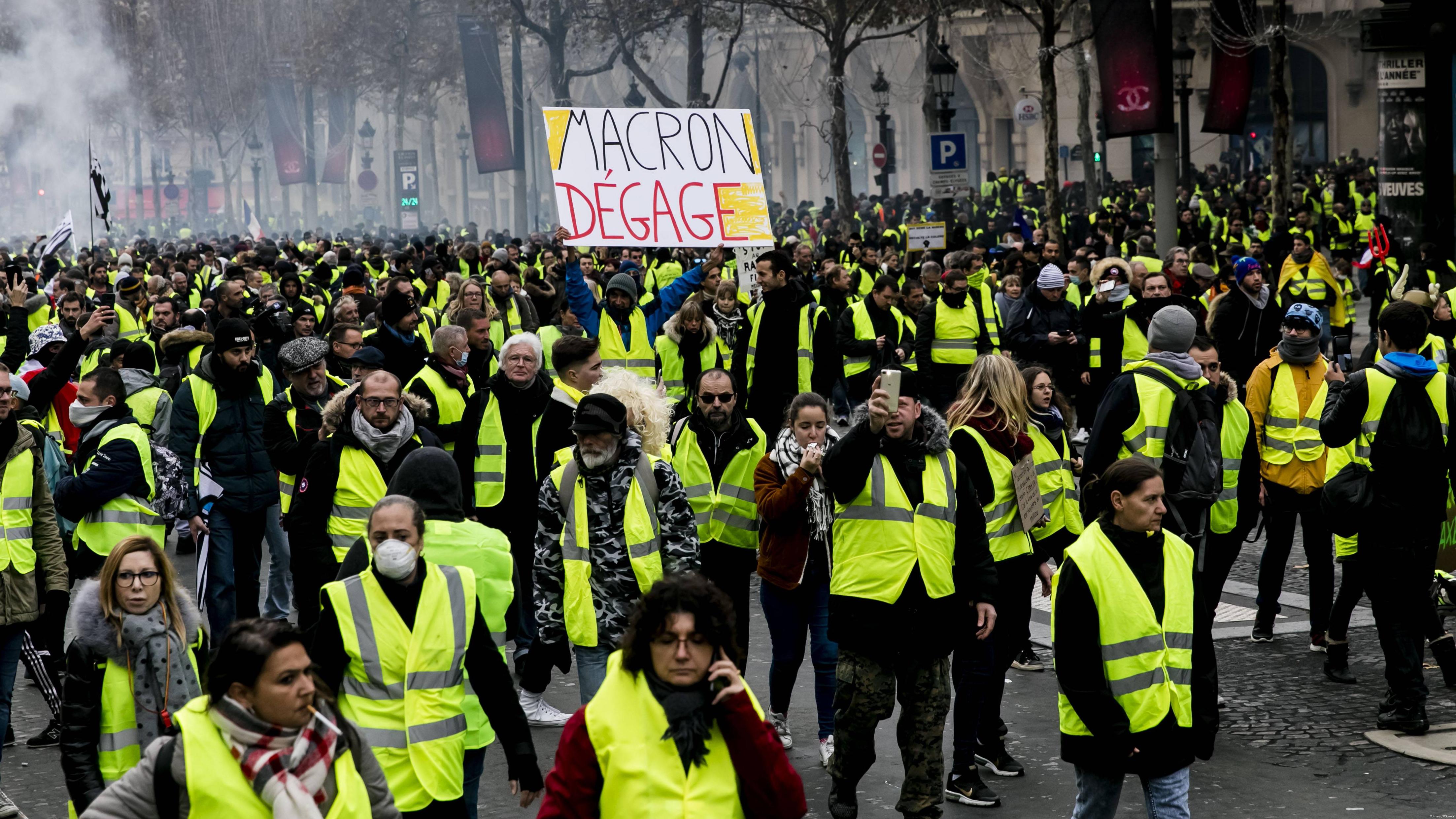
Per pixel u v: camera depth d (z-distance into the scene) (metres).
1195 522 9.05
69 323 16.44
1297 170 55.78
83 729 6.30
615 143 16.33
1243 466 9.28
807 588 8.55
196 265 29.92
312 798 4.76
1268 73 63.44
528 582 10.42
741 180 16.61
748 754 4.73
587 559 7.69
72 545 10.30
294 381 10.42
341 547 8.68
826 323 14.12
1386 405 8.93
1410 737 8.86
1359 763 8.47
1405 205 26.69
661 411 8.07
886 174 46.91
